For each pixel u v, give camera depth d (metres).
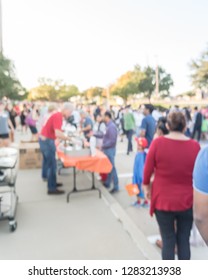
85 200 4.29
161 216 2.14
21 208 3.97
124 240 3.05
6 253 2.78
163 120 3.03
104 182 5.18
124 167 6.89
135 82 44.59
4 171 3.39
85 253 2.79
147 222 3.71
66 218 3.63
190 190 2.07
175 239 2.20
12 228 3.25
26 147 6.34
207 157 1.07
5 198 3.95
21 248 2.88
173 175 2.05
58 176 5.61
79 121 9.30
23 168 6.23
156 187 2.13
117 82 48.50
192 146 2.06
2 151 3.72
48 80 65.75
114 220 3.58
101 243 2.99
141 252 2.80
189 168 2.03
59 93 65.25
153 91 45.16
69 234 3.19
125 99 45.91
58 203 4.17
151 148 2.13
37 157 6.29
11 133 10.12
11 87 35.25
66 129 6.38
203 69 32.62
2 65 31.83
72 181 5.27
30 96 64.94
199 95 33.34
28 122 10.51
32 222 3.51
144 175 2.19
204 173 1.07
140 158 4.13
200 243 2.95
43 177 5.39
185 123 2.10
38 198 4.38
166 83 45.94
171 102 32.72
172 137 2.09
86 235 3.17
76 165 4.00
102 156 4.27
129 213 4.02
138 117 10.64
